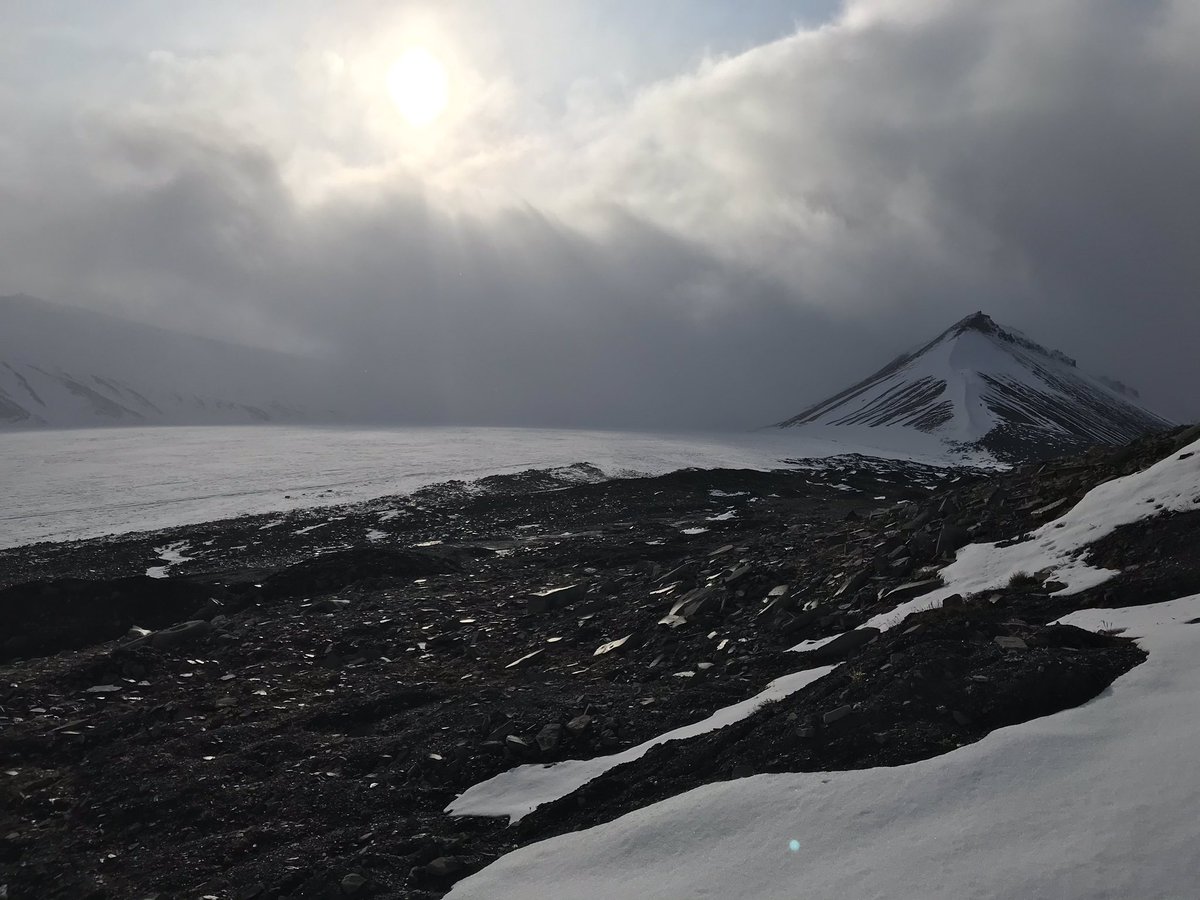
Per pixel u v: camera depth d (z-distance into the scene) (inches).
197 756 631.2
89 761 653.9
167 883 446.3
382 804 512.1
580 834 386.3
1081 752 329.1
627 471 4055.1
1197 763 297.6
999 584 682.2
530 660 870.4
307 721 699.4
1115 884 249.4
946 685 413.1
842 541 1116.5
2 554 2329.0
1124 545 639.1
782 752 406.9
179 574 2006.6
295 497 3230.8
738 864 316.5
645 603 1019.9
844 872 291.1
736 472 3410.4
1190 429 850.8
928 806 317.4
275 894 411.5
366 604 1235.9
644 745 527.8
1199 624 450.3
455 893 367.6
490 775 534.0
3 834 544.1
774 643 751.1
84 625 1299.2
